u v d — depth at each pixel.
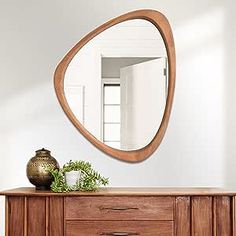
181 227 2.23
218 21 2.64
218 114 2.62
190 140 2.62
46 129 2.63
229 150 2.61
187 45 2.64
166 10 2.65
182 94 2.63
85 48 2.65
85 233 2.22
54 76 2.64
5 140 2.62
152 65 2.65
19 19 2.64
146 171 2.62
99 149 2.62
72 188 2.30
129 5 2.65
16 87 2.63
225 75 2.63
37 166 2.36
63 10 2.65
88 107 2.64
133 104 2.65
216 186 2.61
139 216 2.22
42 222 2.23
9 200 2.24
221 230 2.22
